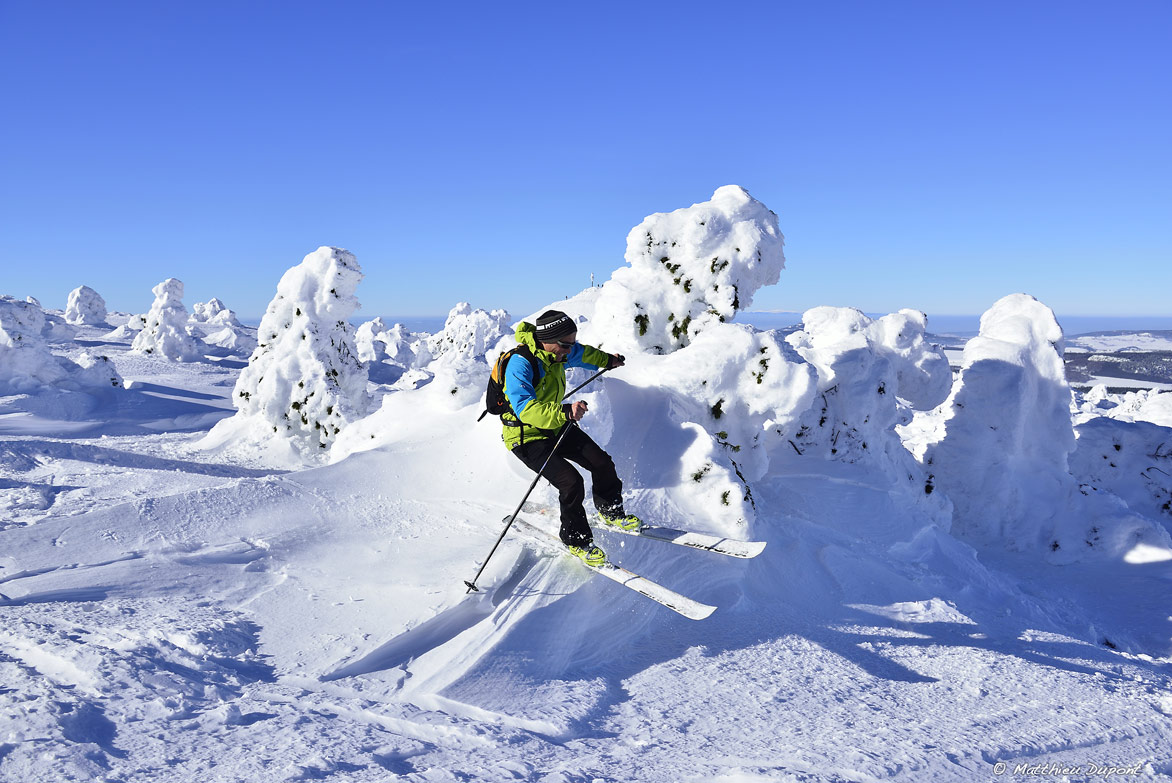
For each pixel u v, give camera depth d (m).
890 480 7.91
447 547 4.80
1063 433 9.98
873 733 3.31
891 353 9.82
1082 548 9.34
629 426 5.96
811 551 6.19
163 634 3.64
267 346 13.75
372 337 48.72
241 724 2.97
